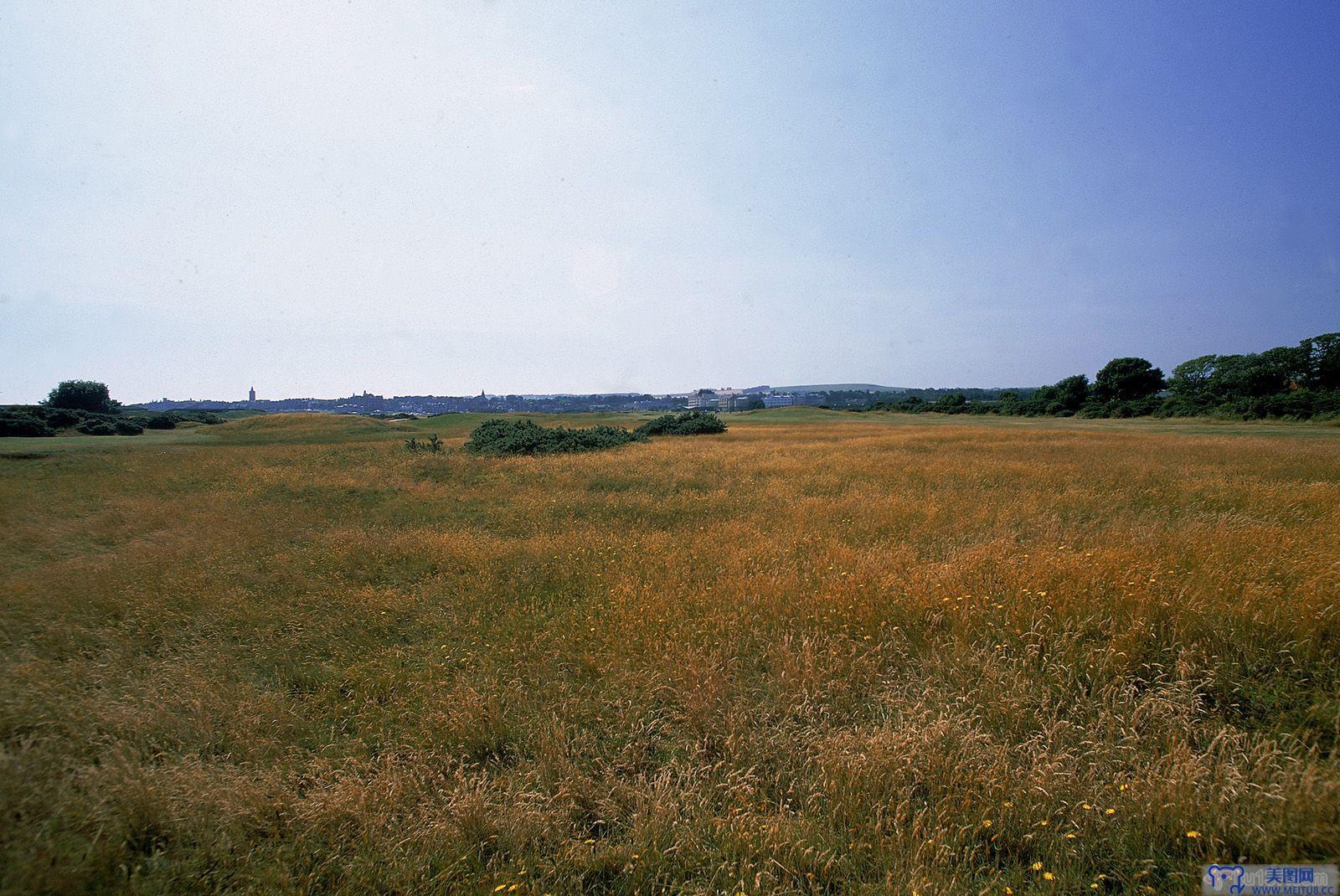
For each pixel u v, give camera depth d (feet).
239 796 11.28
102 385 202.69
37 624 20.45
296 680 17.11
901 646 16.76
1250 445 76.33
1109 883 9.47
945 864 9.55
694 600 20.65
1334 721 12.26
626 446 92.32
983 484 46.52
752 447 88.07
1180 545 23.56
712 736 13.41
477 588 23.85
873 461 63.62
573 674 16.71
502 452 82.84
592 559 27.35
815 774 11.87
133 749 12.91
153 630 20.39
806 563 24.82
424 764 12.41
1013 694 13.91
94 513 40.83
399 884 9.64
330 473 60.18
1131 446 78.64
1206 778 10.84
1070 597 17.98
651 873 9.86
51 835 10.39
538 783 11.83
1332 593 16.60
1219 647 15.28
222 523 36.29
